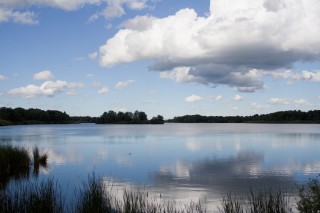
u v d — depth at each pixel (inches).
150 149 1754.4
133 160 1293.1
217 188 767.7
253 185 806.5
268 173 972.6
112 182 840.3
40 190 520.7
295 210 532.7
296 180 871.1
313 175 942.4
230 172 995.3
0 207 423.8
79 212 453.1
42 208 431.8
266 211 420.5
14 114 7603.4
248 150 1690.5
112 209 460.8
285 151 1628.9
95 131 4291.3
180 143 2180.1
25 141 2258.9
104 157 1387.8
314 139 2509.8
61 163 1193.4
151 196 684.1
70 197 625.6
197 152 1595.7
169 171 1018.1
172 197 680.4
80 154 1494.8
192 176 927.7
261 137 2810.0
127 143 2177.7
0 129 4817.9
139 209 454.3
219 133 3668.8
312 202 382.0
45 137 2763.3
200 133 3673.7
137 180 866.1
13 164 1007.6
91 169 1053.2
